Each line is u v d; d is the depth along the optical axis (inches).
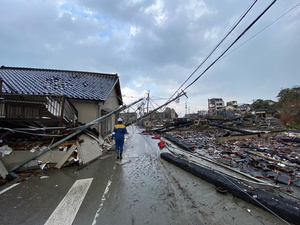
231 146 309.1
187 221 82.9
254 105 1962.4
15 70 444.8
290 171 157.1
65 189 122.9
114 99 494.9
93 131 267.1
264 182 131.5
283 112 988.6
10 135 178.1
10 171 153.6
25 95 180.5
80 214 90.1
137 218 86.0
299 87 1435.8
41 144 178.4
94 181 138.9
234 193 108.5
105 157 228.2
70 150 180.5
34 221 83.7
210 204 99.2
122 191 118.8
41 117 184.7
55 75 423.8
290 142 358.6
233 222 81.3
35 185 130.8
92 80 427.5
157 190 120.3
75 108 280.4
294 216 76.5
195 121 866.1
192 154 248.5
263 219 82.8
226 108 2290.8
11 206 98.5
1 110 174.4
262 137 452.8
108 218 86.1
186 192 116.2
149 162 202.5
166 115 1620.3
